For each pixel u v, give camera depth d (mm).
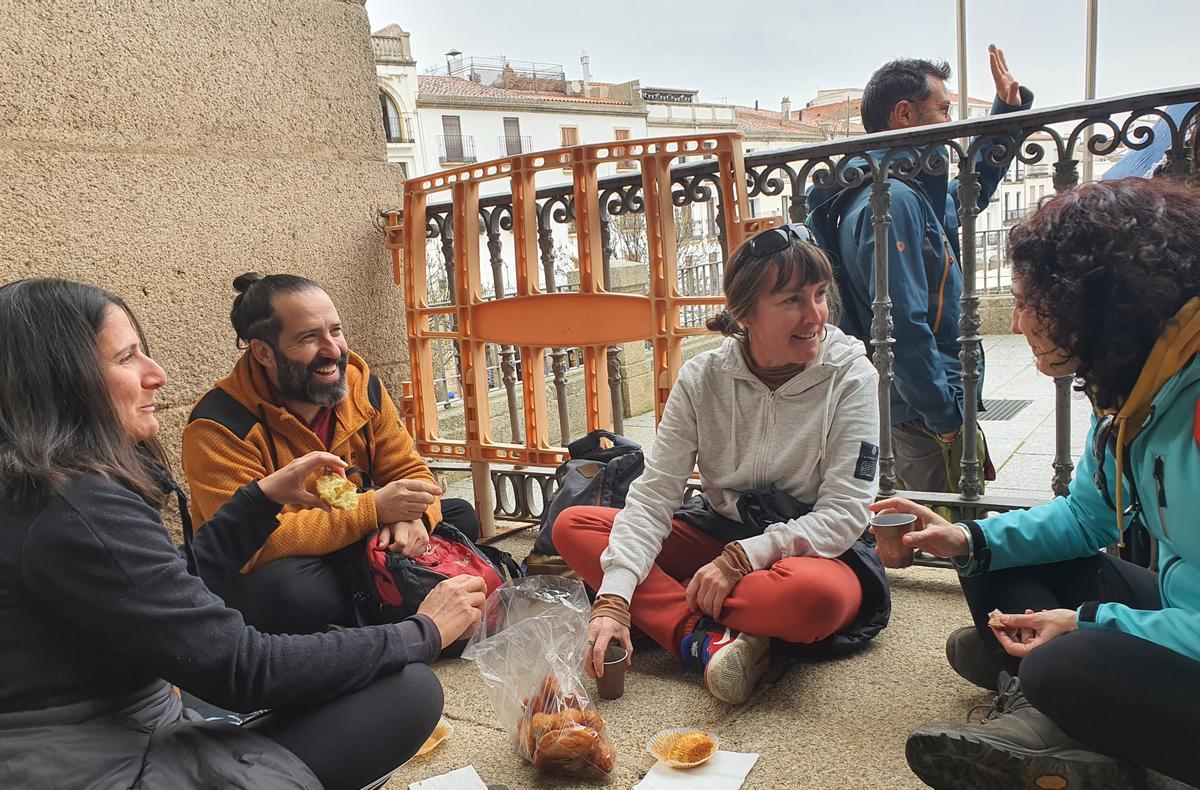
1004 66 3330
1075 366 1414
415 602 2344
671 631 2234
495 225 3611
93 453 1320
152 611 1281
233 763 1336
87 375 1316
